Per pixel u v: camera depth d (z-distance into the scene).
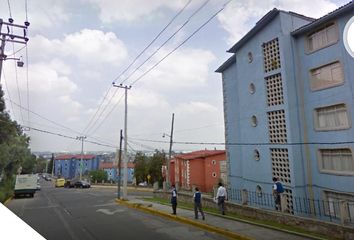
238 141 27.05
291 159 19.78
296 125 20.16
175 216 17.08
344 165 17.75
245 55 25.16
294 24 21.61
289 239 11.24
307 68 20.33
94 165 123.56
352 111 17.12
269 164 21.69
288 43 21.03
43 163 139.88
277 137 21.28
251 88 24.25
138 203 24.41
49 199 32.66
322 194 18.81
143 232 13.49
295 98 20.44
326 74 19.06
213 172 50.12
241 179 26.22
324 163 19.12
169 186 35.41
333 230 11.50
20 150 42.50
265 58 22.77
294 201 19.31
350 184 16.98
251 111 24.03
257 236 11.73
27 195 37.44
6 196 31.33
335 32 18.41
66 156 134.25
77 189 53.56
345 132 17.55
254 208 16.05
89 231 13.95
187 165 51.69
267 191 21.72
